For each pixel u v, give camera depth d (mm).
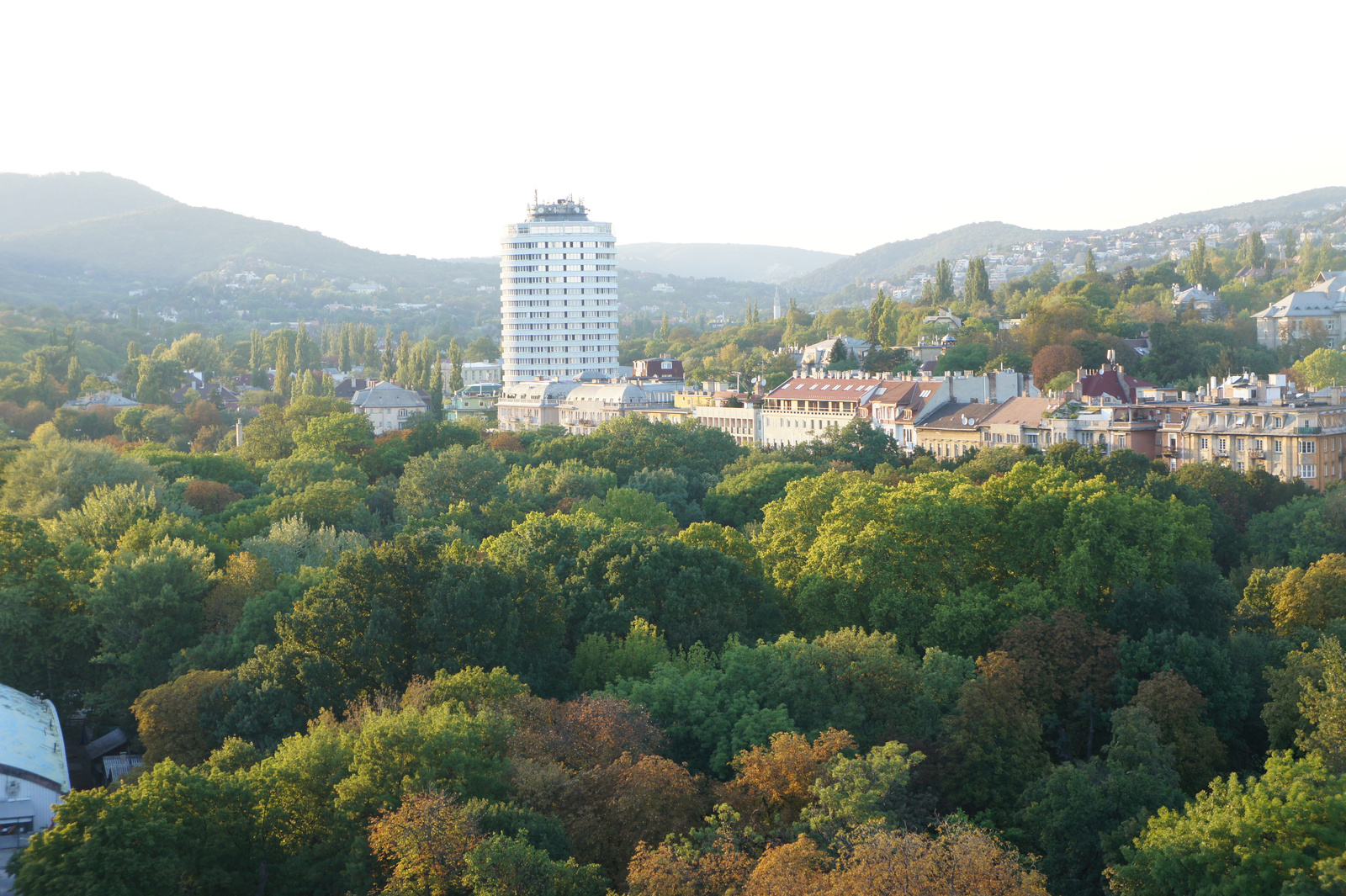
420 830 76812
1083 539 144250
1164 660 115750
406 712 91125
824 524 156125
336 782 87312
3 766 102250
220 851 83875
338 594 120500
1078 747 113500
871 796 79750
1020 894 67750
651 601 134000
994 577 151500
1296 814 72625
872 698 106625
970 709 100812
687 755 102562
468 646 116375
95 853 76875
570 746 94125
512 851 74562
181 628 138875
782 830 81625
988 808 96250
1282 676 108625
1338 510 174375
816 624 140250
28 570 150750
